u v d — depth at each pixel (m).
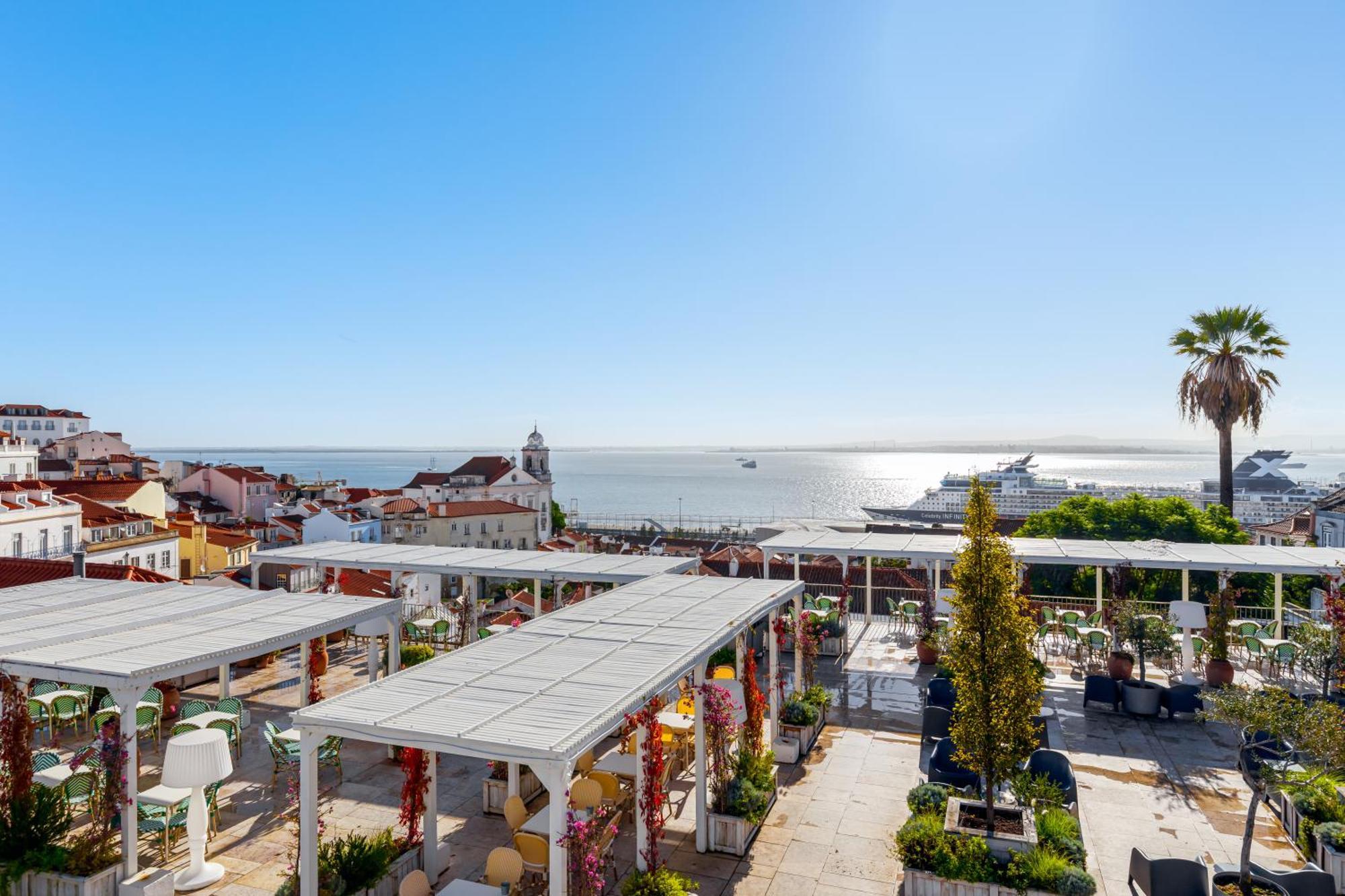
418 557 21.78
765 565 22.88
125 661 10.59
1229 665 17.92
